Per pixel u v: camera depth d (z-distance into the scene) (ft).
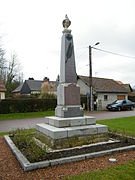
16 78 156.25
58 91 25.82
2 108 71.36
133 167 14.99
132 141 22.77
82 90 102.78
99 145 21.09
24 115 67.41
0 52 98.12
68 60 25.71
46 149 18.76
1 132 34.94
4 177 14.07
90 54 80.69
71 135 20.77
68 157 16.99
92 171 14.42
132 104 93.15
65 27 26.81
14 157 18.67
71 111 24.25
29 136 24.75
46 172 14.73
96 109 92.07
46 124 25.17
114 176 13.39
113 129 30.68
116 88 107.45
